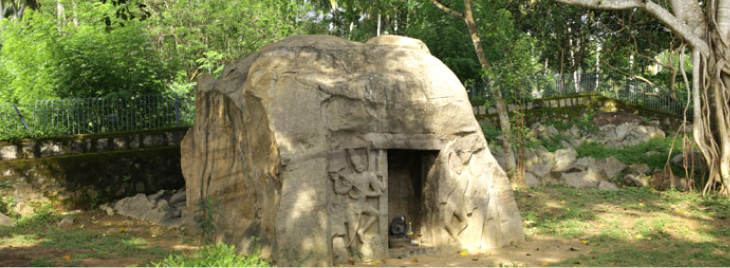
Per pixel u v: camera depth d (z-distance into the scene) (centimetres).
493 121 1914
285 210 751
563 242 934
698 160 1455
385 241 830
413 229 929
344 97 815
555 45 2530
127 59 1521
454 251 870
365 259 802
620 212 1139
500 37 1522
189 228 1034
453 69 1895
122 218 1231
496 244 915
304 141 778
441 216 873
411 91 864
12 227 1071
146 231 1092
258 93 801
